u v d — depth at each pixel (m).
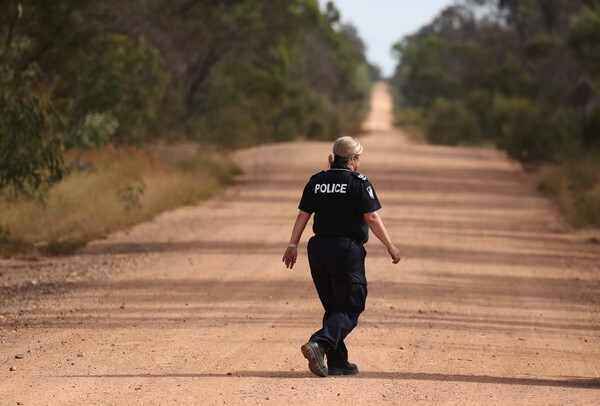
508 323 26.88
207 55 144.50
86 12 72.81
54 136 48.41
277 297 29.58
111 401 16.59
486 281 34.59
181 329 24.14
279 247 42.22
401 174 88.44
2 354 20.81
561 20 153.00
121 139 80.75
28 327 24.17
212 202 63.28
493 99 174.75
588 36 111.06
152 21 104.75
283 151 116.25
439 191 74.00
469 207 63.03
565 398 18.12
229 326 24.70
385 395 17.69
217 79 144.50
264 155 110.94
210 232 47.38
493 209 62.19
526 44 197.62
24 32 48.53
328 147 125.38
